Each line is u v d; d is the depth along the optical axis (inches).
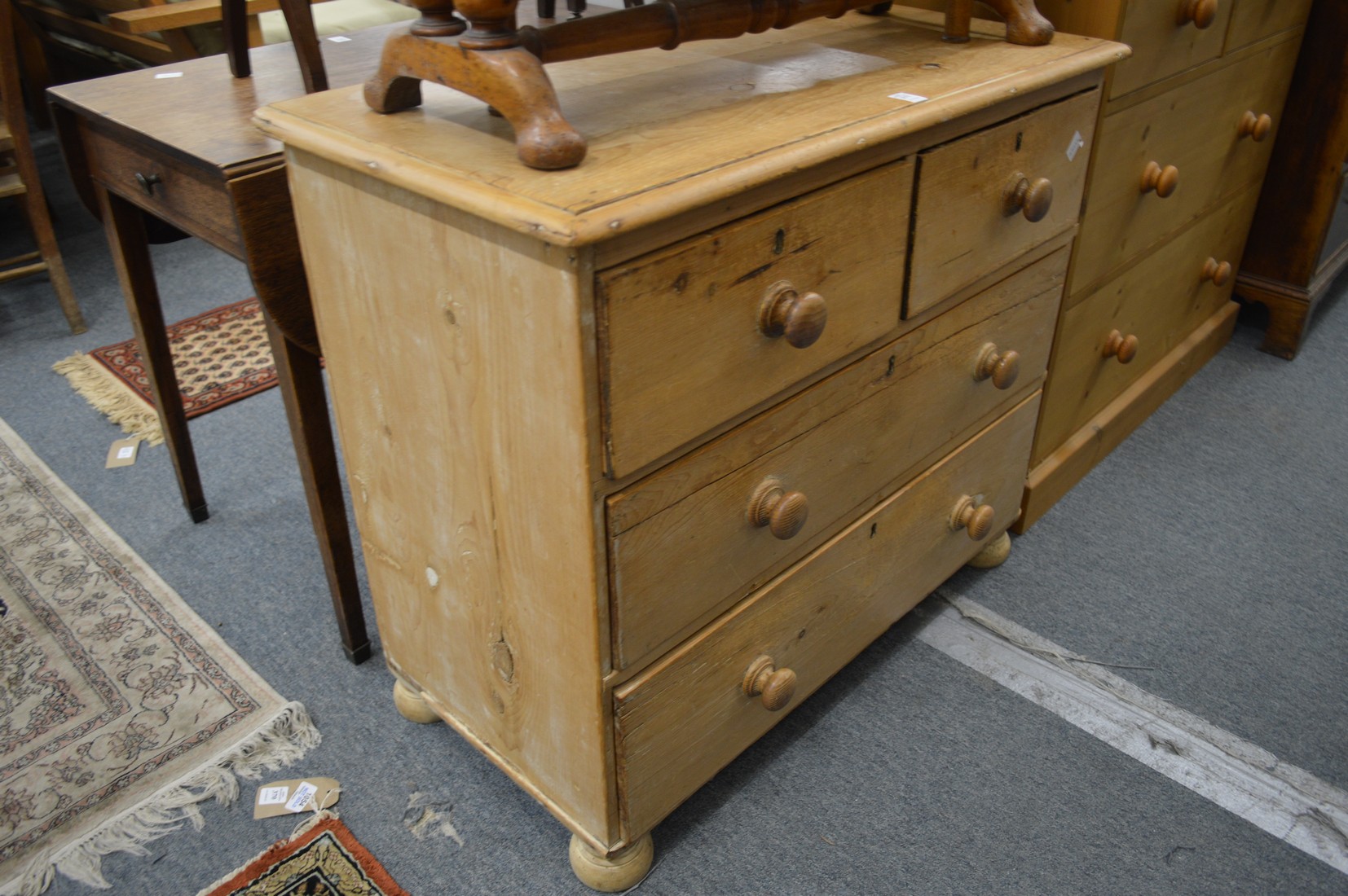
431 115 36.7
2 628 59.5
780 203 33.9
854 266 38.1
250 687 55.3
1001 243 46.0
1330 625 58.6
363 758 51.2
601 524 33.6
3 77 81.9
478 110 37.2
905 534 51.3
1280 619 59.0
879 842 46.6
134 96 52.0
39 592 62.3
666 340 31.9
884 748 51.3
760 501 39.4
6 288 102.5
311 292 40.9
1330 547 64.4
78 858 46.0
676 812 48.1
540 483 34.3
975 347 49.0
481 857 46.1
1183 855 45.9
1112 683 54.9
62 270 91.0
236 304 97.9
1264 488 69.9
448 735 52.6
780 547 42.6
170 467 74.3
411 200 33.1
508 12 31.4
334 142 34.3
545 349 30.8
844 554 47.1
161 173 47.7
